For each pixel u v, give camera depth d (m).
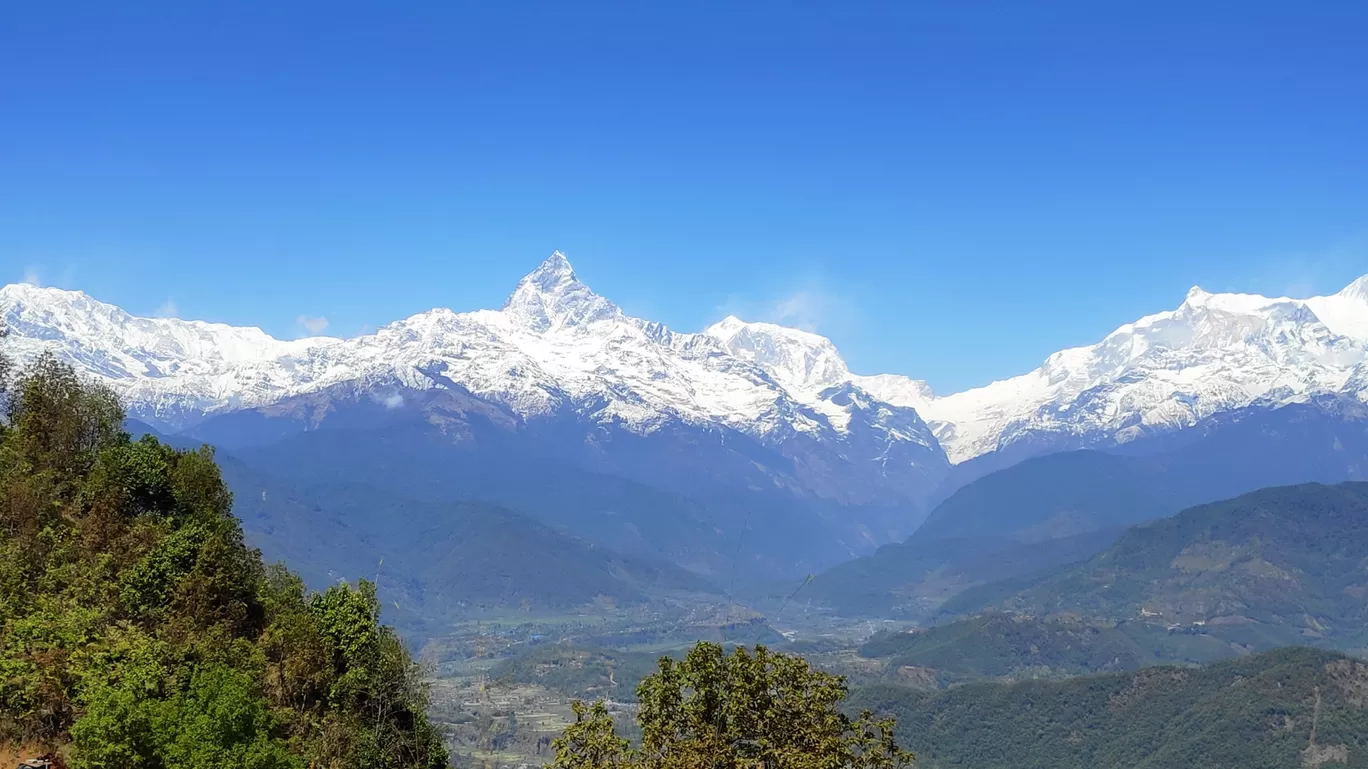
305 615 128.12
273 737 109.81
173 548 126.88
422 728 129.00
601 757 82.44
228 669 105.12
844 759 78.44
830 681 83.50
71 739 95.31
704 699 82.31
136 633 111.69
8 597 112.44
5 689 97.44
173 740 90.06
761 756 79.56
